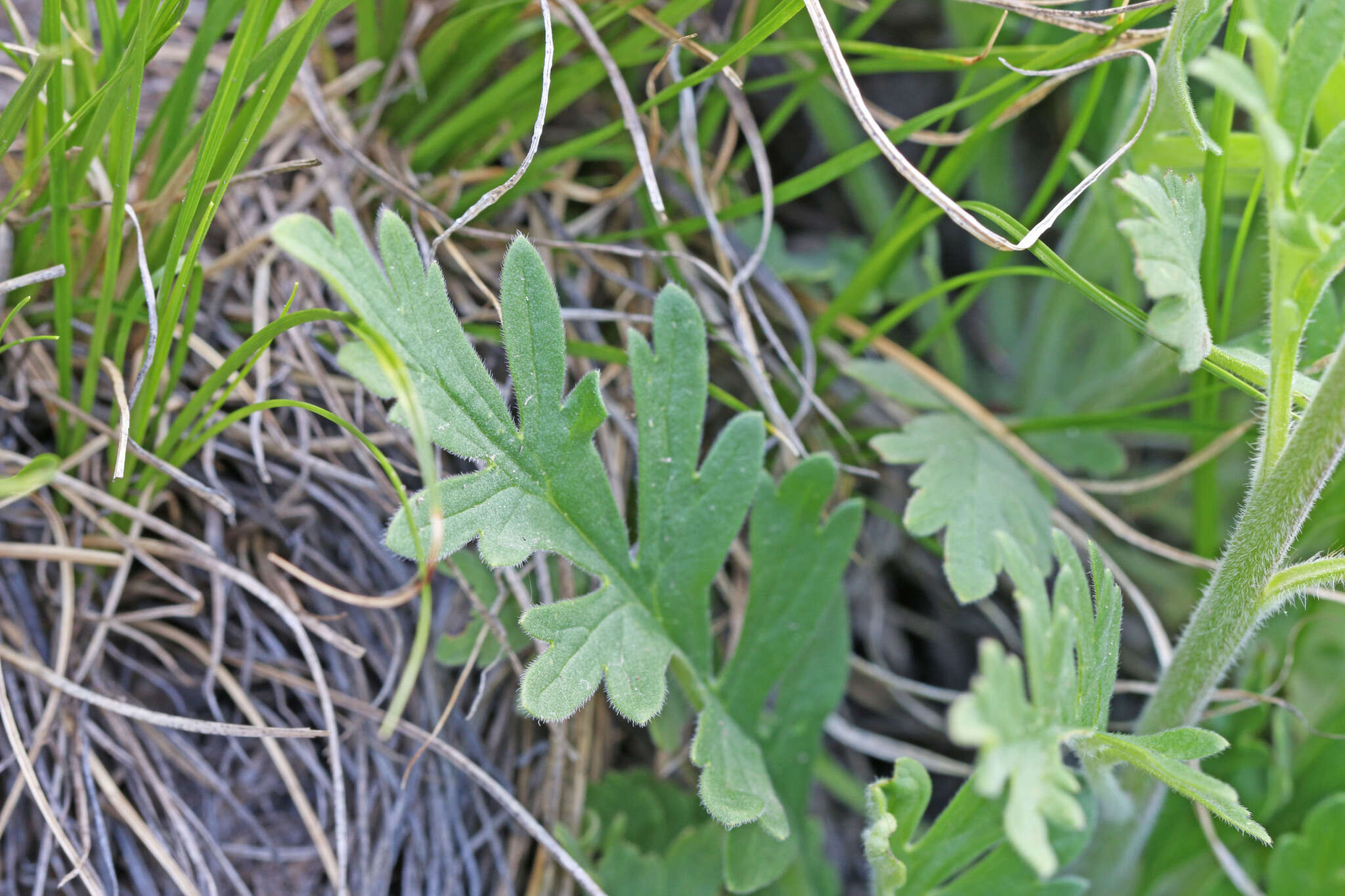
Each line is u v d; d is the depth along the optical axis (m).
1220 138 0.35
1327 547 0.37
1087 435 0.38
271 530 0.37
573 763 0.37
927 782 0.33
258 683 0.36
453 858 0.36
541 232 0.39
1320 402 0.32
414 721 0.36
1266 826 0.37
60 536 0.36
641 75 0.39
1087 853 0.35
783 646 0.35
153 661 0.36
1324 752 0.37
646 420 0.34
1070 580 0.32
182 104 0.35
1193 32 0.34
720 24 0.40
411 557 0.32
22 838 0.35
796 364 0.39
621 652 0.33
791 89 0.41
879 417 0.40
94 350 0.35
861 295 0.38
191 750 0.36
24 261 0.35
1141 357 0.38
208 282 0.37
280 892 0.36
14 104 0.33
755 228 0.39
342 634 0.36
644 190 0.39
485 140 0.38
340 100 0.38
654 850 0.37
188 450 0.35
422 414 0.32
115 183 0.34
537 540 0.33
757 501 0.35
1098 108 0.39
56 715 0.35
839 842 0.40
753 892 0.36
